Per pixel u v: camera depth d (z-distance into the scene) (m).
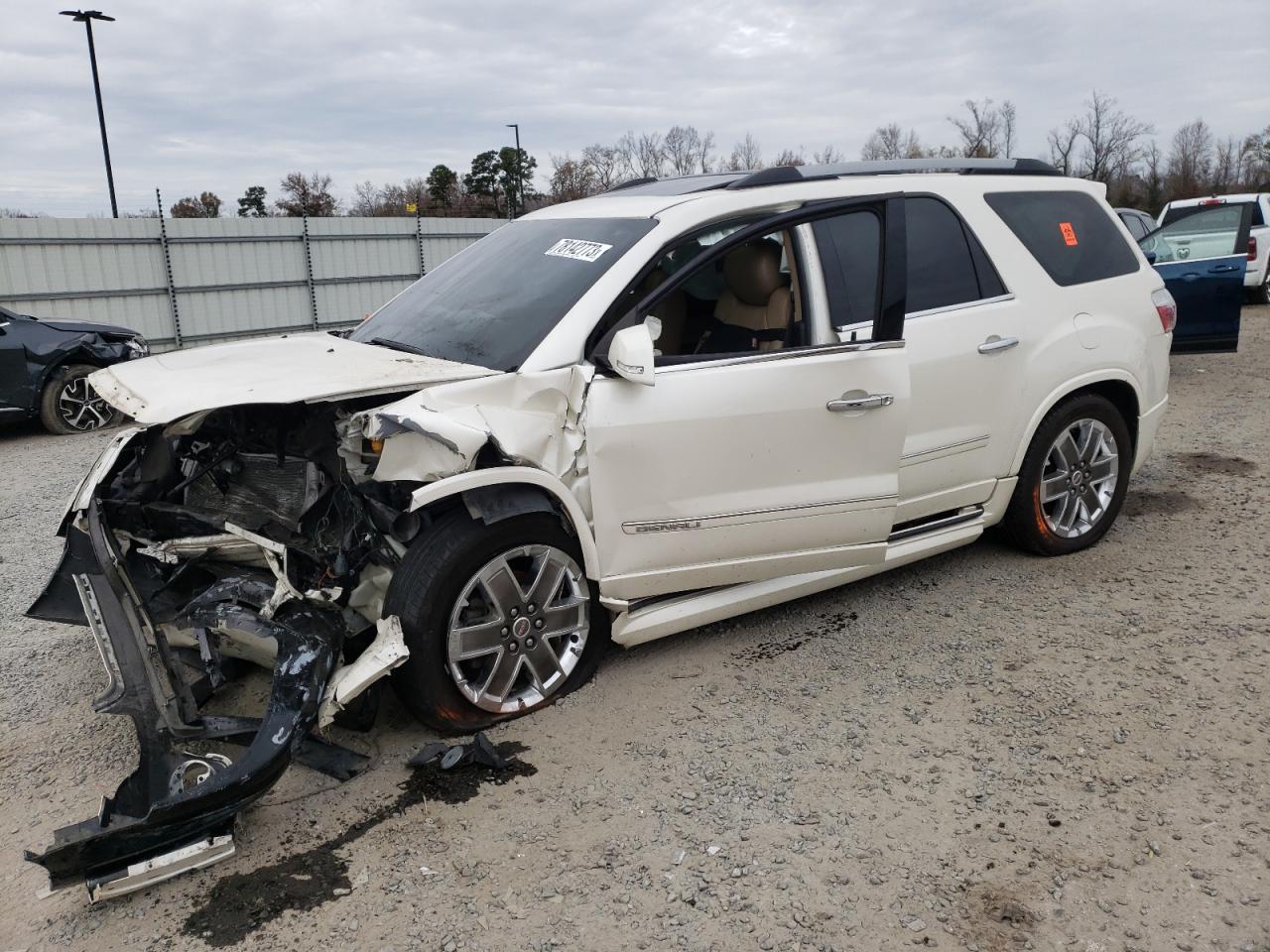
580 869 2.67
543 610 3.43
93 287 16.92
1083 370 4.59
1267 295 16.83
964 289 4.25
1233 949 2.34
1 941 2.48
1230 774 3.04
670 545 3.52
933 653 3.92
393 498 3.31
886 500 3.84
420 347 3.78
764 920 2.47
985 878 2.61
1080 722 3.37
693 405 3.43
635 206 3.88
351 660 3.32
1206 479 6.21
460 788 3.06
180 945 2.43
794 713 3.47
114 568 3.24
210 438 3.75
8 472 8.20
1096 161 48.88
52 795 3.12
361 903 2.56
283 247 19.12
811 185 3.86
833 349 3.66
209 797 2.56
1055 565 4.80
